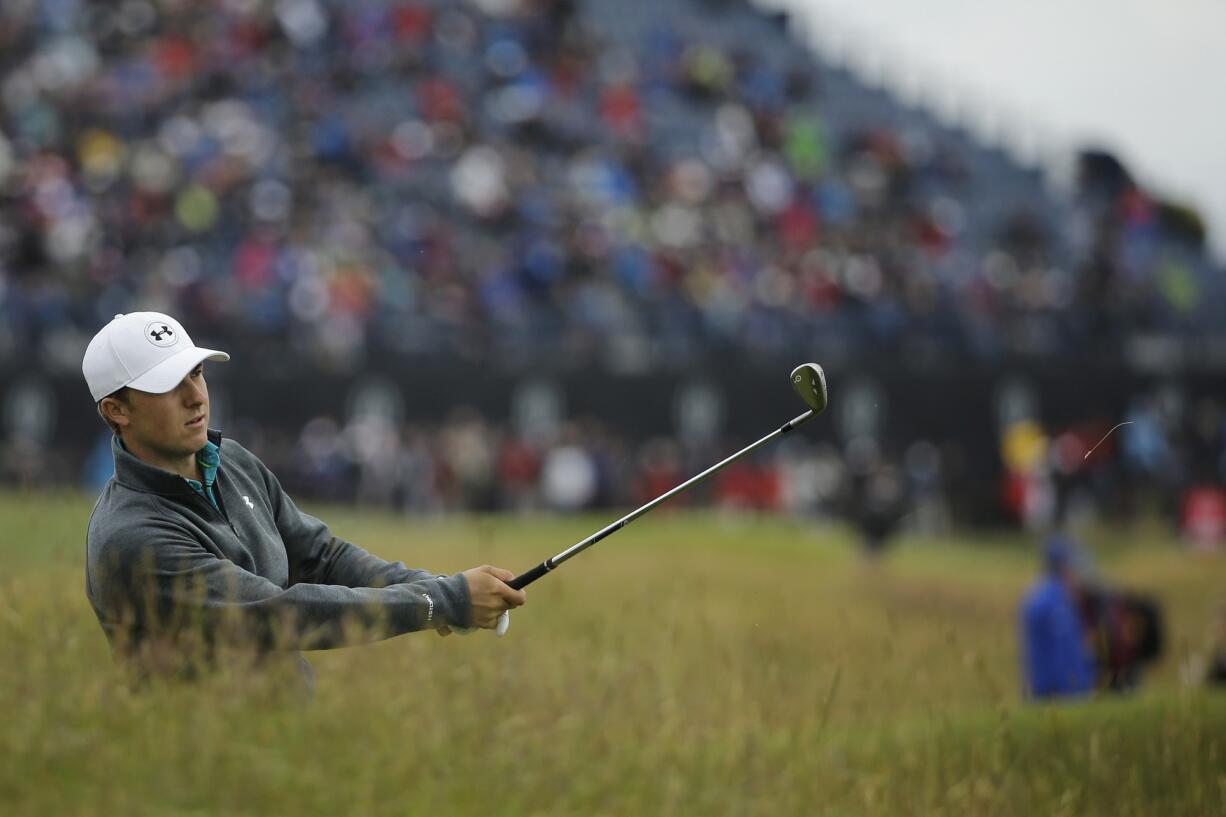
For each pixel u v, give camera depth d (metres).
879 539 76.94
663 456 90.50
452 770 15.13
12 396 81.38
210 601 14.22
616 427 91.25
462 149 107.69
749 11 142.00
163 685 14.61
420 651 18.86
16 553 22.69
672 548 63.94
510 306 94.12
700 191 112.38
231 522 14.91
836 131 128.25
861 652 26.39
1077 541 90.25
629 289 98.44
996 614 54.41
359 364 86.44
